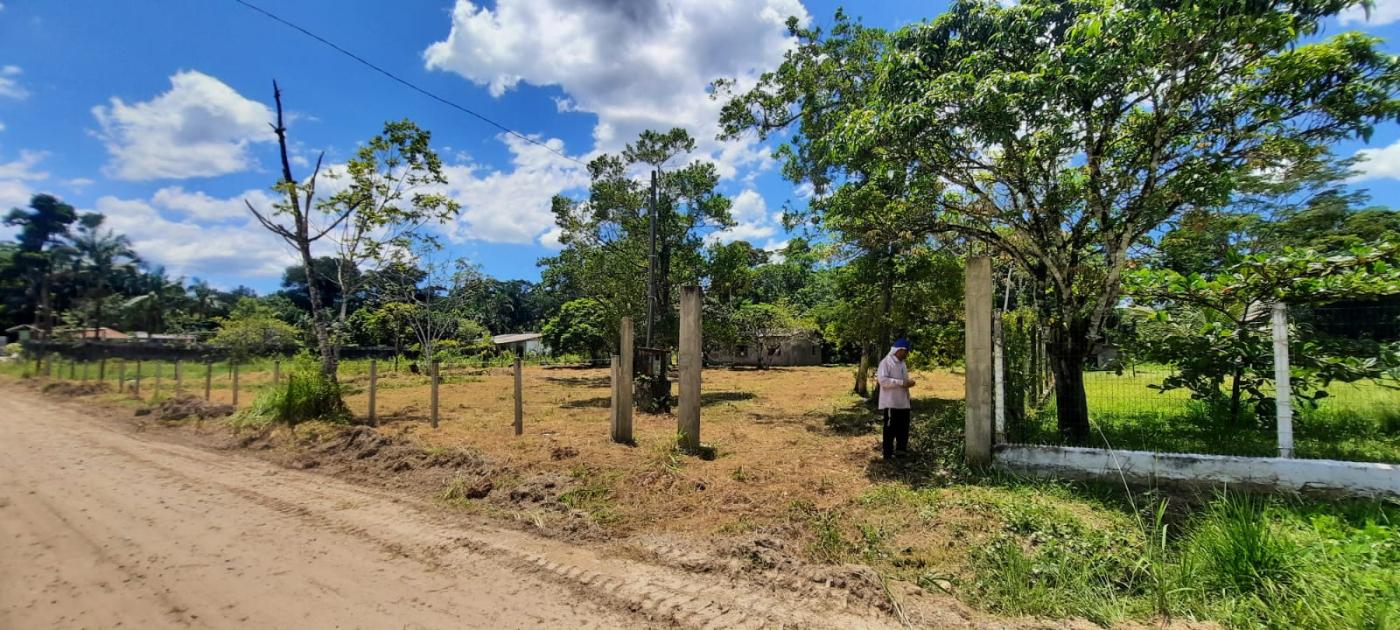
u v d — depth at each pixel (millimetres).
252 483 7152
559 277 18797
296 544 5043
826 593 4020
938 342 12695
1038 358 11055
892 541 4973
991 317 6926
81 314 40156
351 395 17969
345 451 8422
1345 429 8094
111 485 7020
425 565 4590
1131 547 4461
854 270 13336
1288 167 8508
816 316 16797
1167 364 8531
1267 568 3818
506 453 7957
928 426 9883
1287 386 5746
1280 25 5957
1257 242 16969
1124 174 7512
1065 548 4453
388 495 6613
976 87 6621
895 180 8492
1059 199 7664
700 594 4051
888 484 6586
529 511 5906
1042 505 5477
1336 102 6551
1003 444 6852
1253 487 5684
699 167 16797
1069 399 7852
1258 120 6934
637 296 17078
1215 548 3998
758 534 5109
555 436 9500
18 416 13266
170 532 5336
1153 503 5348
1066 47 6551
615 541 5109
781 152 13508
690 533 5258
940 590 4109
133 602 3926
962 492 6066
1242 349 7605
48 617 3713
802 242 13406
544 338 39969
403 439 8773
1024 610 3773
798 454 8352
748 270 17844
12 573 4398
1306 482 5496
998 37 7344
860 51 11555
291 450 8867
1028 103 6586
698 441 8469
